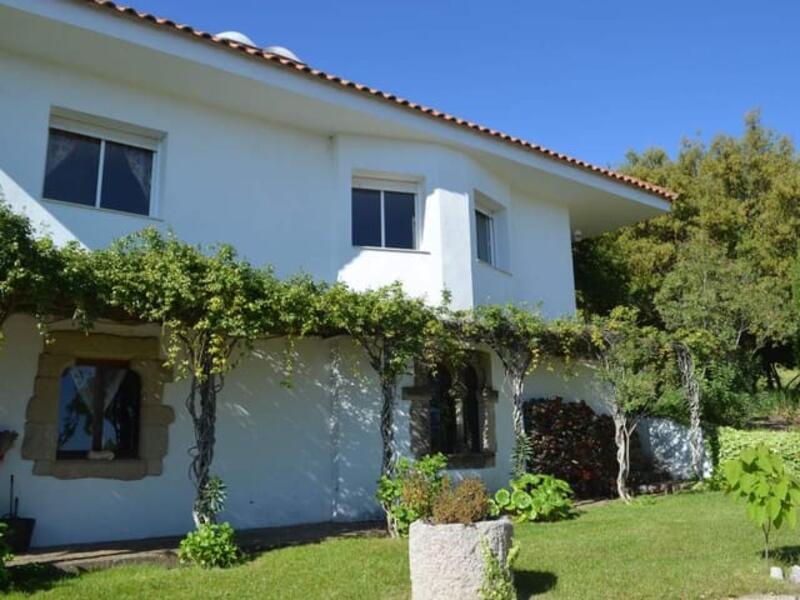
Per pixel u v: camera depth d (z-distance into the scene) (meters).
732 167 25.36
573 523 9.66
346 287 9.80
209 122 11.23
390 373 10.03
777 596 5.65
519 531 9.08
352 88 11.34
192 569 7.28
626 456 12.61
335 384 11.41
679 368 14.04
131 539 9.22
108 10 9.16
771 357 23.00
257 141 11.70
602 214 17.28
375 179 12.78
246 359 10.77
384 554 7.69
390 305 9.80
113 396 9.74
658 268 23.28
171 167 10.67
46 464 8.88
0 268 6.71
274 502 10.59
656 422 15.99
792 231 23.12
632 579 6.18
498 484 12.62
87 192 10.16
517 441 11.58
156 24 9.48
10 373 8.83
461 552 5.52
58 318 8.81
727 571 6.38
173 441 9.85
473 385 13.06
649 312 22.67
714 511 10.20
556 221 16.30
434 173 12.74
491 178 14.16
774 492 6.17
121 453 9.66
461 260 12.61
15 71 9.55
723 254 20.88
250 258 11.18
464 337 11.39
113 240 9.26
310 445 11.12
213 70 10.19
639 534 8.41
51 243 7.21
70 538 8.86
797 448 13.46
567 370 13.73
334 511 11.02
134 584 6.52
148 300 7.77
